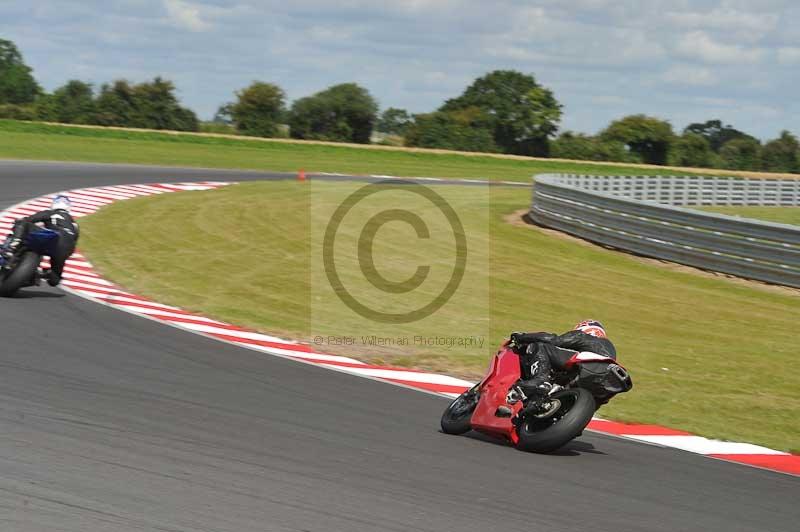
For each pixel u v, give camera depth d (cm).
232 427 1315
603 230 4159
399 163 10025
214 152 9344
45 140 8831
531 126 15412
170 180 5834
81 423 1261
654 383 2031
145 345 1919
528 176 9706
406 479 1116
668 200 7050
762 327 2770
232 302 2594
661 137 15462
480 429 1377
